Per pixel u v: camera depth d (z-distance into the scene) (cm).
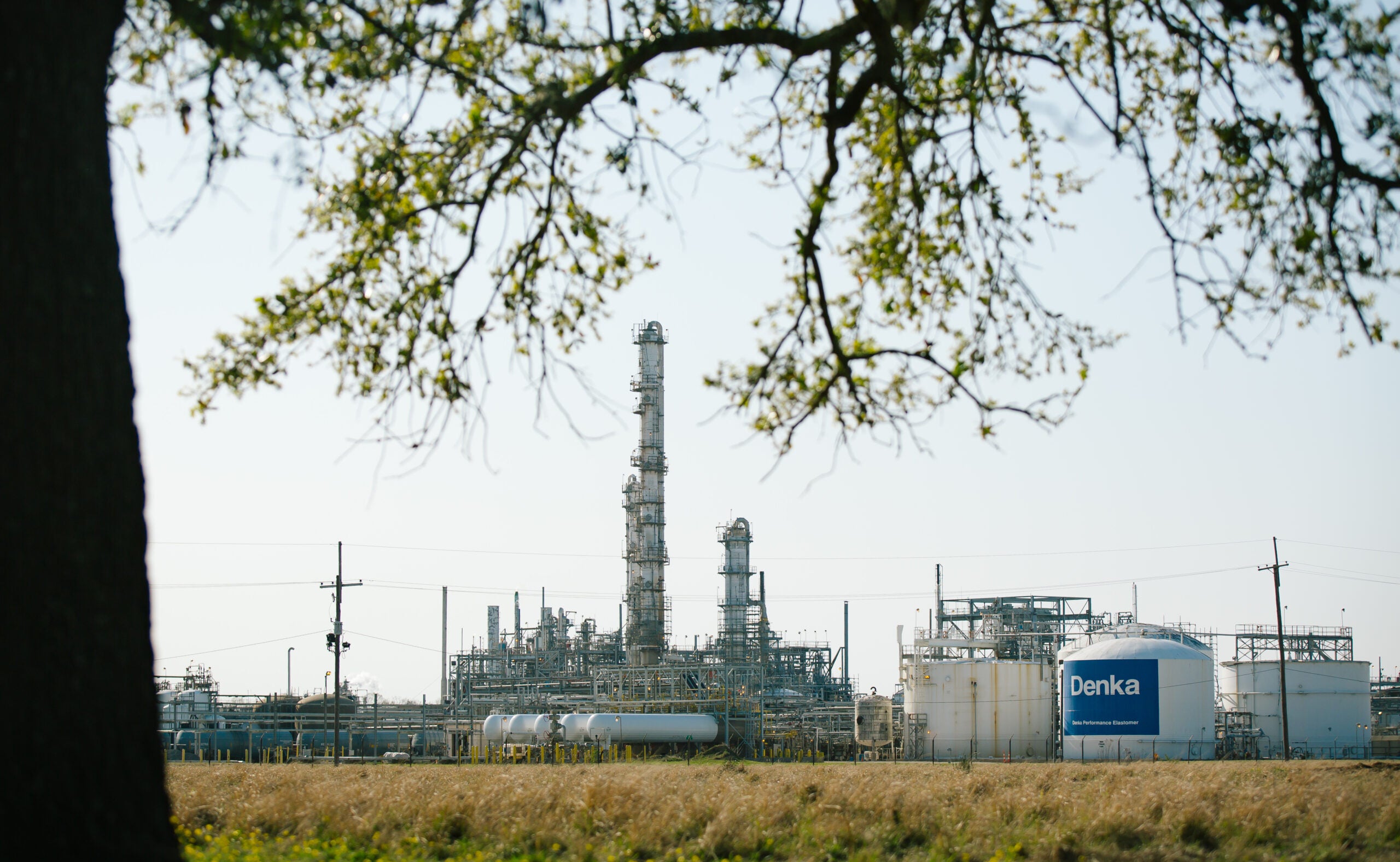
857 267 2125
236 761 11719
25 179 1129
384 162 1822
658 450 15288
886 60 1812
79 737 1113
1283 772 6475
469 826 3092
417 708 16962
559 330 1945
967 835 3008
